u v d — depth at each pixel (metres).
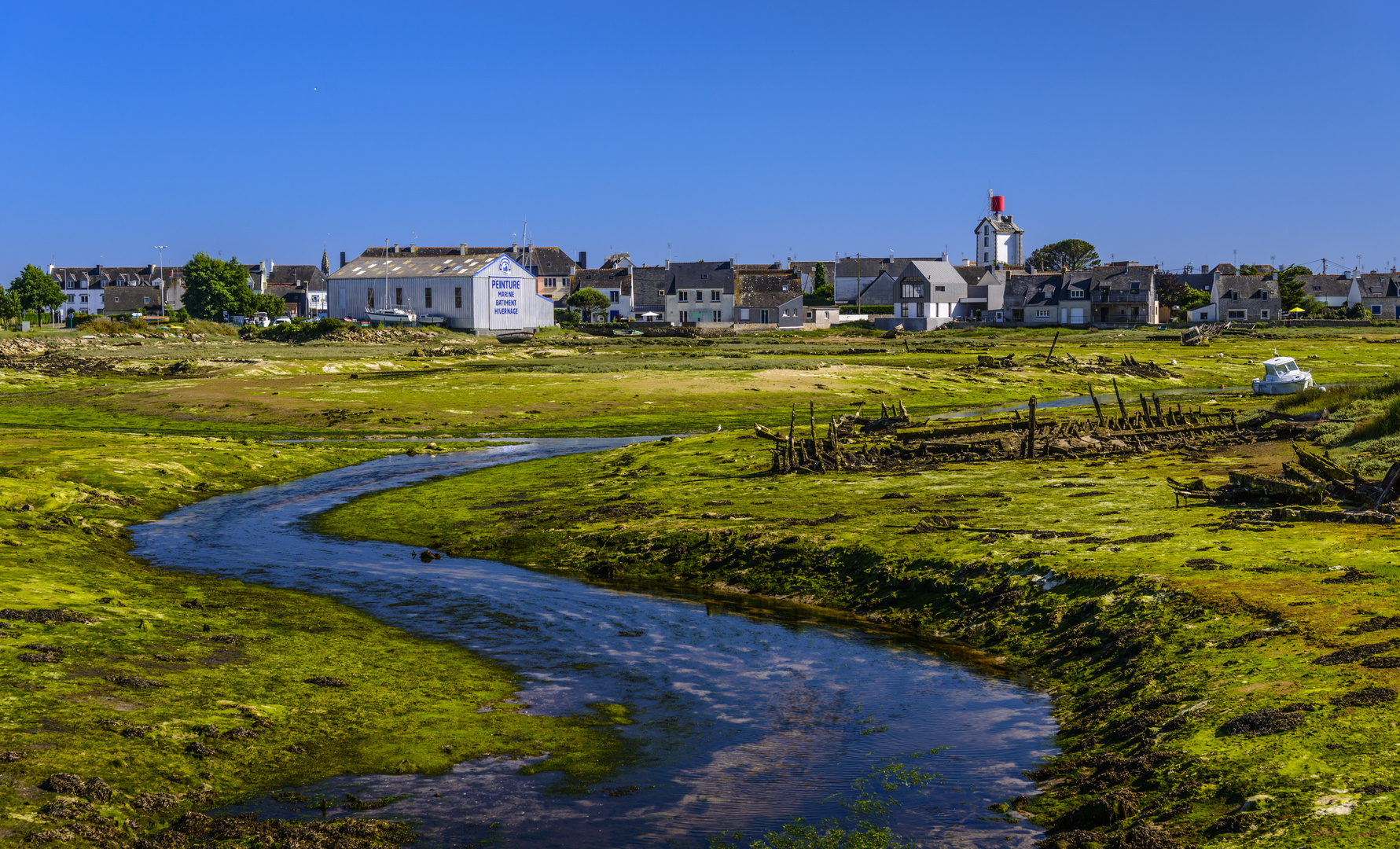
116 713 21.36
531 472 58.50
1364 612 23.77
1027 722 22.88
